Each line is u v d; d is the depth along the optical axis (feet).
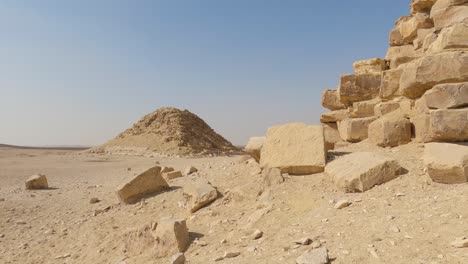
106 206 30.07
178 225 18.47
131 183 29.73
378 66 37.42
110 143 140.46
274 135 26.76
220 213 22.22
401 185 19.02
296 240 14.84
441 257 11.25
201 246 17.92
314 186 21.83
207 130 157.89
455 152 19.06
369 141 29.94
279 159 24.88
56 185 48.16
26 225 27.76
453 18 30.25
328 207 18.21
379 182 19.80
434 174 18.51
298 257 12.90
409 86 26.07
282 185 22.65
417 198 16.98
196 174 36.01
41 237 24.84
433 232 13.07
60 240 24.02
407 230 13.64
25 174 64.03
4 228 26.99
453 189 17.12
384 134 27.50
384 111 31.86
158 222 19.34
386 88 32.37
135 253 19.17
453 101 22.79
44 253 22.03
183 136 132.57
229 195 24.47
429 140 24.82
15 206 33.68
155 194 30.19
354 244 13.43
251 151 28.63
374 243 13.15
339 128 37.86
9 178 58.29
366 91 35.32
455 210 14.40
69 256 21.16
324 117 39.09
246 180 26.76
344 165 22.06
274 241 15.80
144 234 19.42
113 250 20.45
